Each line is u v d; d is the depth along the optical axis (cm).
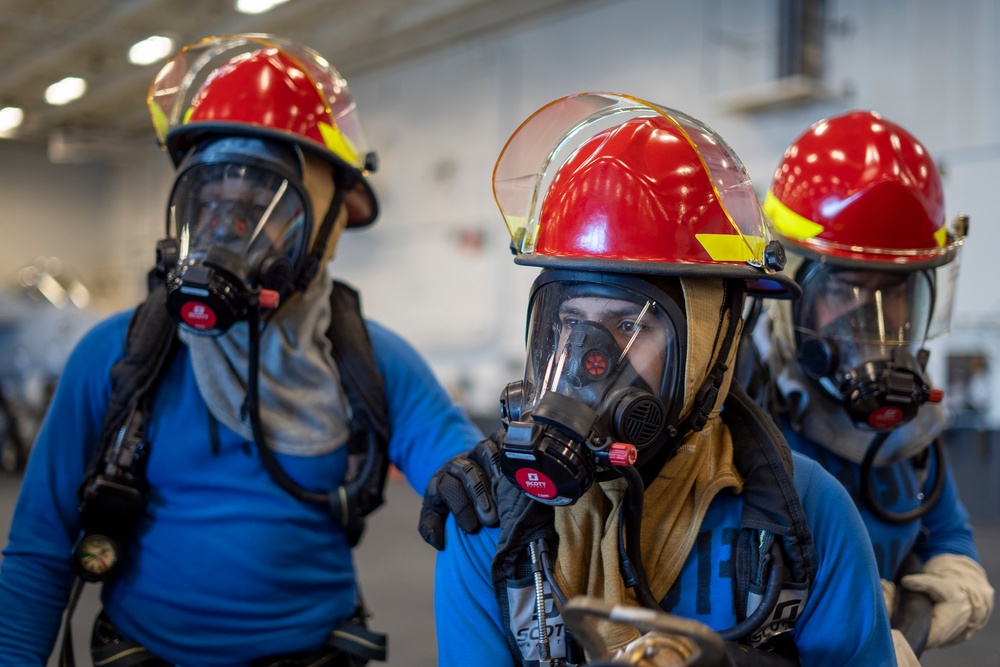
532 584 90
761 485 90
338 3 909
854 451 135
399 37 959
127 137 1434
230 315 125
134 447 131
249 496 133
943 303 138
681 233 89
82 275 1487
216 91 138
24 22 988
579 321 89
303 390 136
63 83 1202
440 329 927
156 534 132
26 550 128
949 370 546
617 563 88
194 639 130
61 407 134
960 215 140
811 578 89
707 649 62
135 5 939
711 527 92
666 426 89
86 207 1493
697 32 701
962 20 559
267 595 132
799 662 92
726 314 93
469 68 902
